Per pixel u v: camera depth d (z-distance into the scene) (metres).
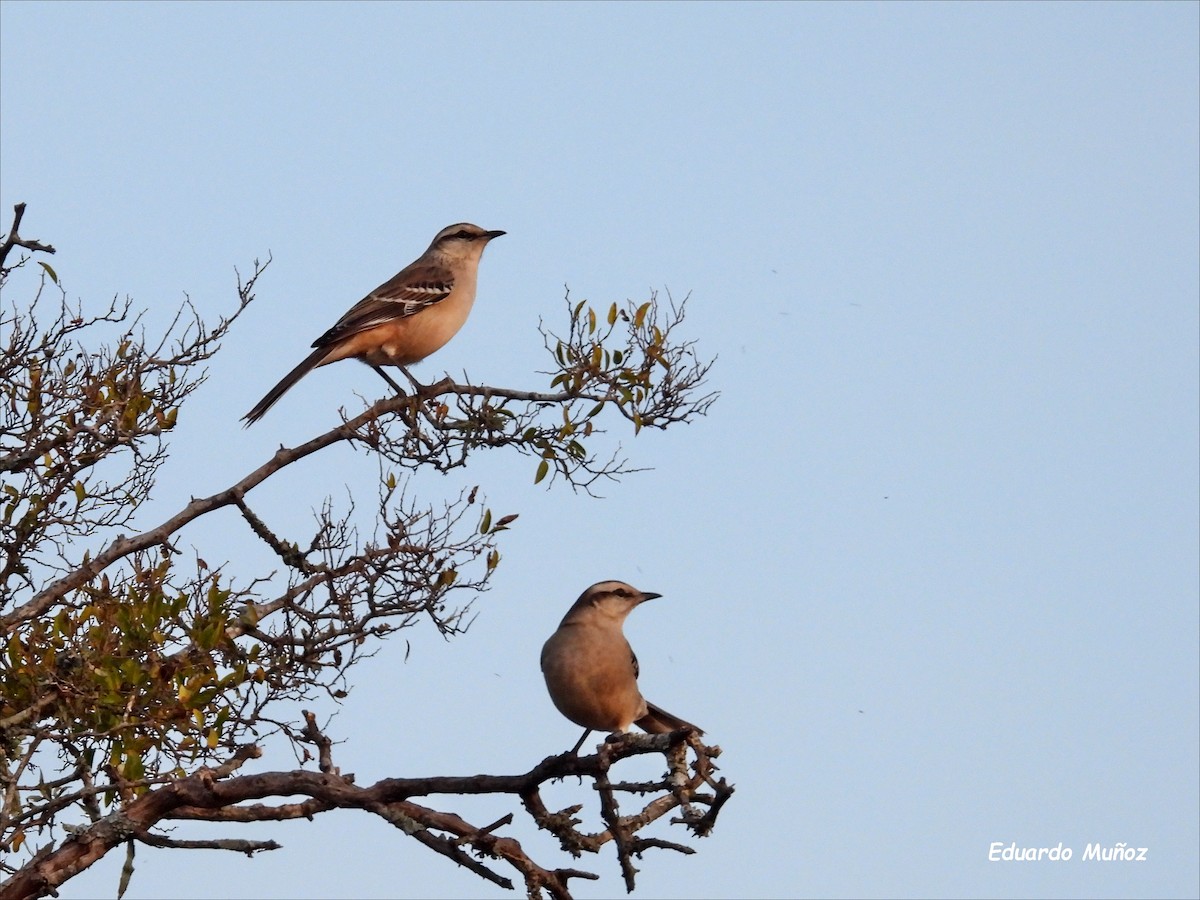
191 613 12.42
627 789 9.87
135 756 10.98
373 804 10.88
